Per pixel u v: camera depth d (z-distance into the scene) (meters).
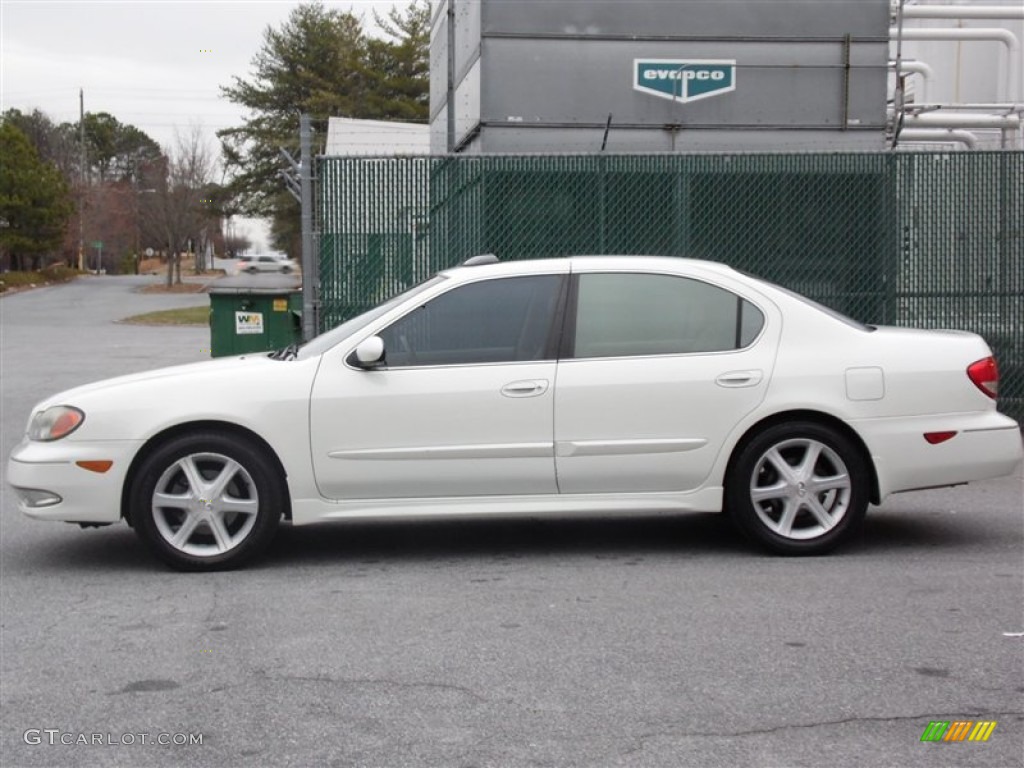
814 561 7.06
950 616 5.94
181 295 49.09
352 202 10.95
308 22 47.56
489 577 6.81
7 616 6.13
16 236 55.41
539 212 11.03
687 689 4.96
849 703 4.80
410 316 6.97
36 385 17.44
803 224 11.06
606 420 6.86
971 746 4.39
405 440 6.82
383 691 4.98
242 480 6.91
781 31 11.83
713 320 7.02
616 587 6.54
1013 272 11.08
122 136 85.25
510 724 4.62
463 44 13.12
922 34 15.37
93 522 6.91
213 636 5.75
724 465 6.95
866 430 6.93
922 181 11.05
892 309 11.09
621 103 11.80
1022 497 8.98
